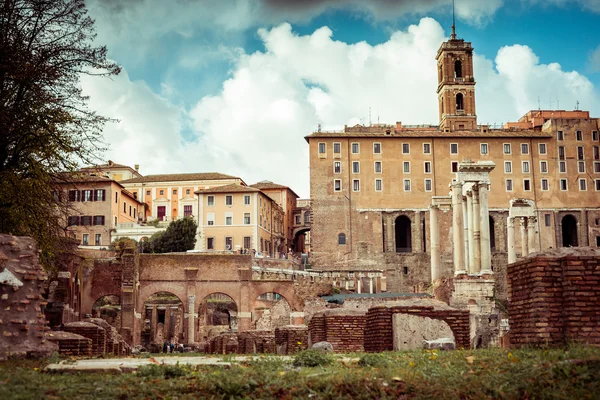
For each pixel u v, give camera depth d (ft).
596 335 61.93
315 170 463.42
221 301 374.02
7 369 60.34
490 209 456.86
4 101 130.93
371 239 454.40
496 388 48.65
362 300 302.25
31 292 80.23
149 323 343.46
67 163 140.77
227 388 50.21
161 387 51.03
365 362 62.28
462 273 302.66
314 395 49.32
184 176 572.51
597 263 63.16
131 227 476.95
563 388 46.96
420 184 462.19
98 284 272.10
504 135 466.29
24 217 133.08
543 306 63.93
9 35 134.62
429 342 80.07
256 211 490.90
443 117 517.96
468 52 523.29
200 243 489.67
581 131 469.57
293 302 301.84
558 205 460.96
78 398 47.37
